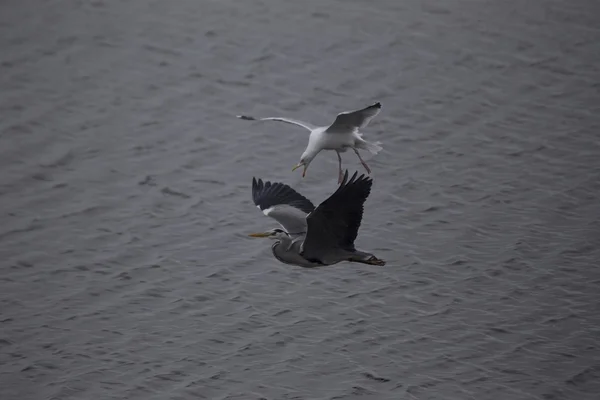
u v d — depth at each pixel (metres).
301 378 28.14
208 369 28.52
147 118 39.78
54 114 39.91
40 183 36.72
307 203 21.70
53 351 29.28
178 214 35.12
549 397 27.48
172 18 44.72
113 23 44.50
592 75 41.25
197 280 32.03
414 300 30.91
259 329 29.88
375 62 42.03
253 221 34.72
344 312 30.45
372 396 27.50
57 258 33.19
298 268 32.28
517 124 38.84
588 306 30.55
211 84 41.31
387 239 33.44
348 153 37.50
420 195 35.50
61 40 43.53
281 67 42.00
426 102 39.94
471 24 43.97
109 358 28.97
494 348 29.09
